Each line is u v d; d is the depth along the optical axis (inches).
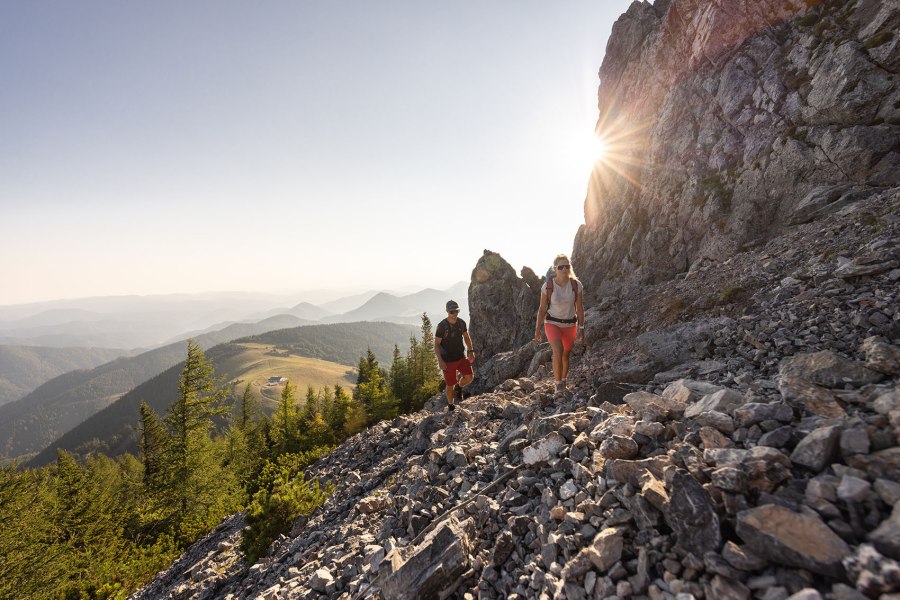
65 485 2164.1
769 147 805.9
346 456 569.3
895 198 408.2
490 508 169.9
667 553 104.2
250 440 2910.9
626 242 1197.1
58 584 1250.0
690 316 440.5
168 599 394.6
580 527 132.0
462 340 409.4
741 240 780.6
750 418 136.1
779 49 880.3
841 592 76.6
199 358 1857.8
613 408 212.4
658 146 1143.6
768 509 95.4
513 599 125.3
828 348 212.5
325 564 234.8
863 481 94.0
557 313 309.4
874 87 644.1
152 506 1795.0
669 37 1197.7
